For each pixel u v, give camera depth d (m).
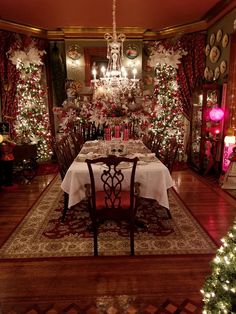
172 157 3.25
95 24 5.74
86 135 5.79
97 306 1.90
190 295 1.99
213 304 1.37
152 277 2.20
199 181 4.79
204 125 5.08
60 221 3.24
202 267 2.32
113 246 2.67
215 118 4.78
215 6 4.75
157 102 6.04
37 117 5.89
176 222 3.18
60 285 2.12
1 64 5.41
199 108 5.37
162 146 5.52
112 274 2.24
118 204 2.48
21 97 5.67
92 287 2.09
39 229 3.04
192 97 5.80
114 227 3.07
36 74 5.77
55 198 4.02
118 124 3.84
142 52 6.43
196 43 5.77
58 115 5.71
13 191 4.37
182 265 2.35
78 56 6.27
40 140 5.93
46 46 6.29
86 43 6.23
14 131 5.58
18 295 2.02
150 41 6.52
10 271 2.29
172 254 2.52
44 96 6.39
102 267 2.34
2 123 4.64
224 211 3.47
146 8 4.81
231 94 4.61
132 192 2.42
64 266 2.36
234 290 1.26
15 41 5.58
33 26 5.84
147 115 3.75
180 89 6.07
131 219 2.47
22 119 5.68
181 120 6.19
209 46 5.55
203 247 2.64
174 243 2.72
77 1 4.44
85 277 2.21
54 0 4.38
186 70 5.97
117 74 3.78
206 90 4.95
